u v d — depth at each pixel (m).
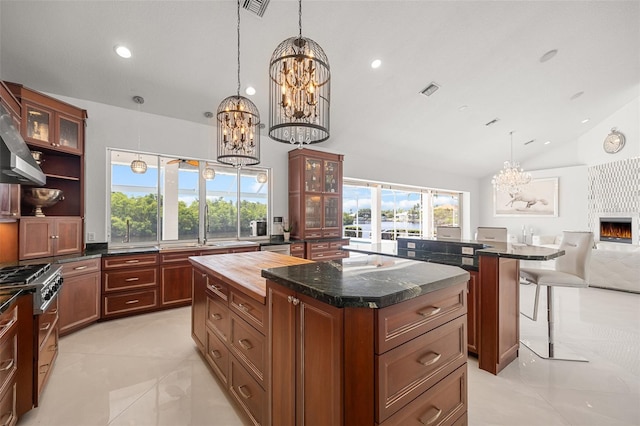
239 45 2.94
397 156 6.46
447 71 3.85
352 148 5.75
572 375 2.23
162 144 3.97
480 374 2.25
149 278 3.51
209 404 1.88
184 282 3.76
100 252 3.29
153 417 1.76
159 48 2.88
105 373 2.23
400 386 1.06
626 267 4.52
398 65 3.59
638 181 6.12
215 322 2.10
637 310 3.69
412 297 1.09
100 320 3.23
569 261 2.75
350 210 6.86
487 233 3.73
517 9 3.06
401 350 1.06
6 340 1.56
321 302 1.09
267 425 1.43
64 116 3.06
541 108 5.29
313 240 4.86
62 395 1.96
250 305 1.61
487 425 1.69
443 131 5.59
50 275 2.07
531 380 2.16
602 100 5.56
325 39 3.03
